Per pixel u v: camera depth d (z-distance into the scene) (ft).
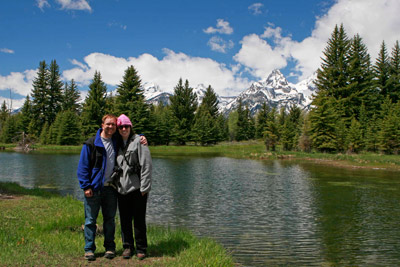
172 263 12.94
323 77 182.80
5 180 54.65
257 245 21.93
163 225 27.63
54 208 26.32
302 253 20.22
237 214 32.37
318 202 39.09
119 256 13.92
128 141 14.03
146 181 13.66
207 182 56.95
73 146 184.96
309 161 112.88
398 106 152.66
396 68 193.16
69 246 14.88
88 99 210.79
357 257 19.66
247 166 91.40
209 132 246.88
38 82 234.99
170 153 164.04
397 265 18.30
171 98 248.32
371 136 139.33
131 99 204.85
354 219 30.37
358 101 171.32
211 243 17.93
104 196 13.67
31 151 152.87
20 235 16.39
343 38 182.50
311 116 148.05
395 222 29.22
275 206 36.55
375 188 50.65
